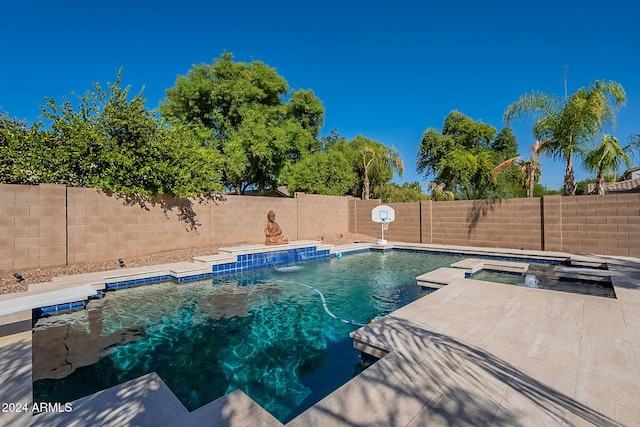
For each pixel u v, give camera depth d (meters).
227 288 6.78
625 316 3.87
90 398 2.38
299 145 15.64
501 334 3.33
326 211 14.34
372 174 18.52
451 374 2.51
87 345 4.00
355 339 3.32
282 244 9.98
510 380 2.41
